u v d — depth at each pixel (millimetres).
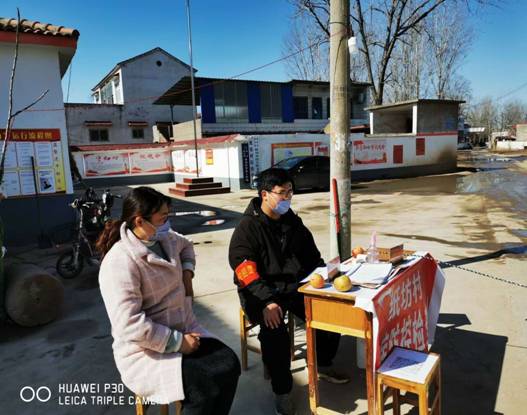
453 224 8672
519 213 9695
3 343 3930
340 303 2355
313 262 3135
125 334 1918
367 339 2277
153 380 2021
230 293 5031
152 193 2100
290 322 3350
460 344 3512
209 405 1993
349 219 3469
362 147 19688
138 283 2016
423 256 2967
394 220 9375
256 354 3525
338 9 3287
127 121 31688
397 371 2225
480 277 5176
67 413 2857
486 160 31453
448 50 35219
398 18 25156
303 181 15711
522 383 2924
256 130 25375
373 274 2506
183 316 2223
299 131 27312
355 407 2738
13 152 7469
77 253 5848
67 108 29516
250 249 2854
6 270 4480
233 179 17312
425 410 2096
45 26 7426
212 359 2064
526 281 4988
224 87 24078
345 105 3357
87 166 22047
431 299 3129
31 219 7691
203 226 9641
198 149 20047
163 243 2236
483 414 2617
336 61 3312
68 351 3740
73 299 5066
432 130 21703
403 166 21016
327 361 3111
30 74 7500
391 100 36156
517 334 3646
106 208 6074
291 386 2691
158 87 33062
